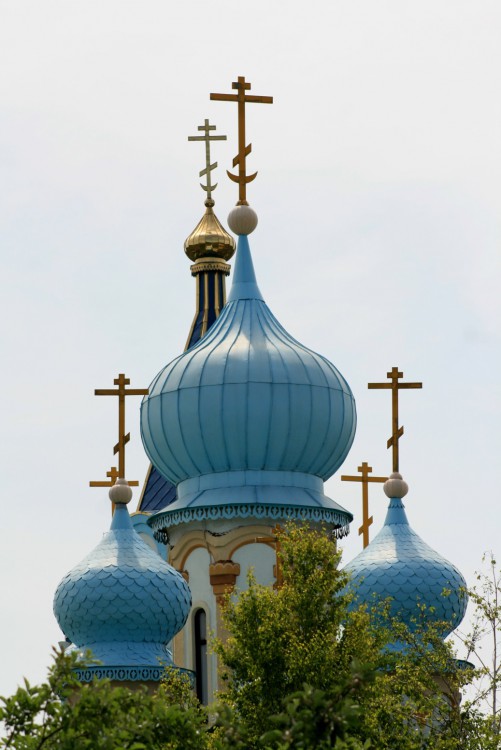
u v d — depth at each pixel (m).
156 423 92.50
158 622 88.25
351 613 72.81
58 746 56.56
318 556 72.69
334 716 54.34
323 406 91.38
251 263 95.12
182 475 92.75
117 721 57.53
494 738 72.19
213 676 90.12
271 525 90.81
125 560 88.75
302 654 69.94
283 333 93.56
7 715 57.03
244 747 60.75
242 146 95.88
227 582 90.38
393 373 93.38
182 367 92.19
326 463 92.38
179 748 59.56
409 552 89.12
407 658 75.81
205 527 91.38
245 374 91.00
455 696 80.81
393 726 72.00
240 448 90.88
